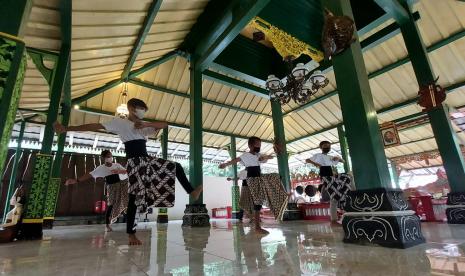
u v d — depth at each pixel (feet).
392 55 26.37
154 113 33.68
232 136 40.34
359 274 4.41
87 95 27.53
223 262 5.88
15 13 6.30
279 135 28.58
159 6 16.28
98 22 15.99
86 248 9.05
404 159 45.83
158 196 8.86
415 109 32.42
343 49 9.76
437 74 26.78
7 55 5.99
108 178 17.89
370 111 9.04
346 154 35.55
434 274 4.25
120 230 18.84
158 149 42.91
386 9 16.81
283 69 27.50
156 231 16.22
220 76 26.94
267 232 12.53
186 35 24.40
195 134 22.80
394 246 7.14
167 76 30.22
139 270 5.35
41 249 9.07
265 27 19.85
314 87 18.48
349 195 8.71
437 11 21.34
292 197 28.22
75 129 8.74
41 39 16.72
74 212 36.65
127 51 21.25
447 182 15.83
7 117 5.66
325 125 38.24
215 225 21.39
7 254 7.95
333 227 14.43
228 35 20.11
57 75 16.35
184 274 4.91
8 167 33.09
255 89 28.86
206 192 56.13
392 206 7.55
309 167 58.23
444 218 17.46
